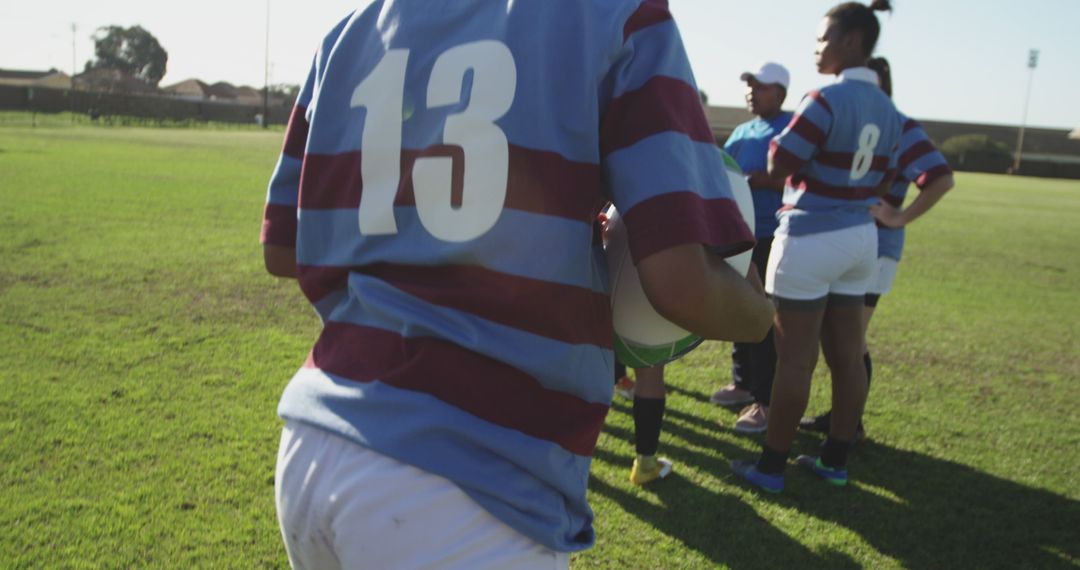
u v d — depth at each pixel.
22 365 4.26
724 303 1.06
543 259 1.02
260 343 4.96
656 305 1.03
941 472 3.64
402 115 1.13
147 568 2.46
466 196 1.04
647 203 1.00
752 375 4.11
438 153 1.06
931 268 10.48
